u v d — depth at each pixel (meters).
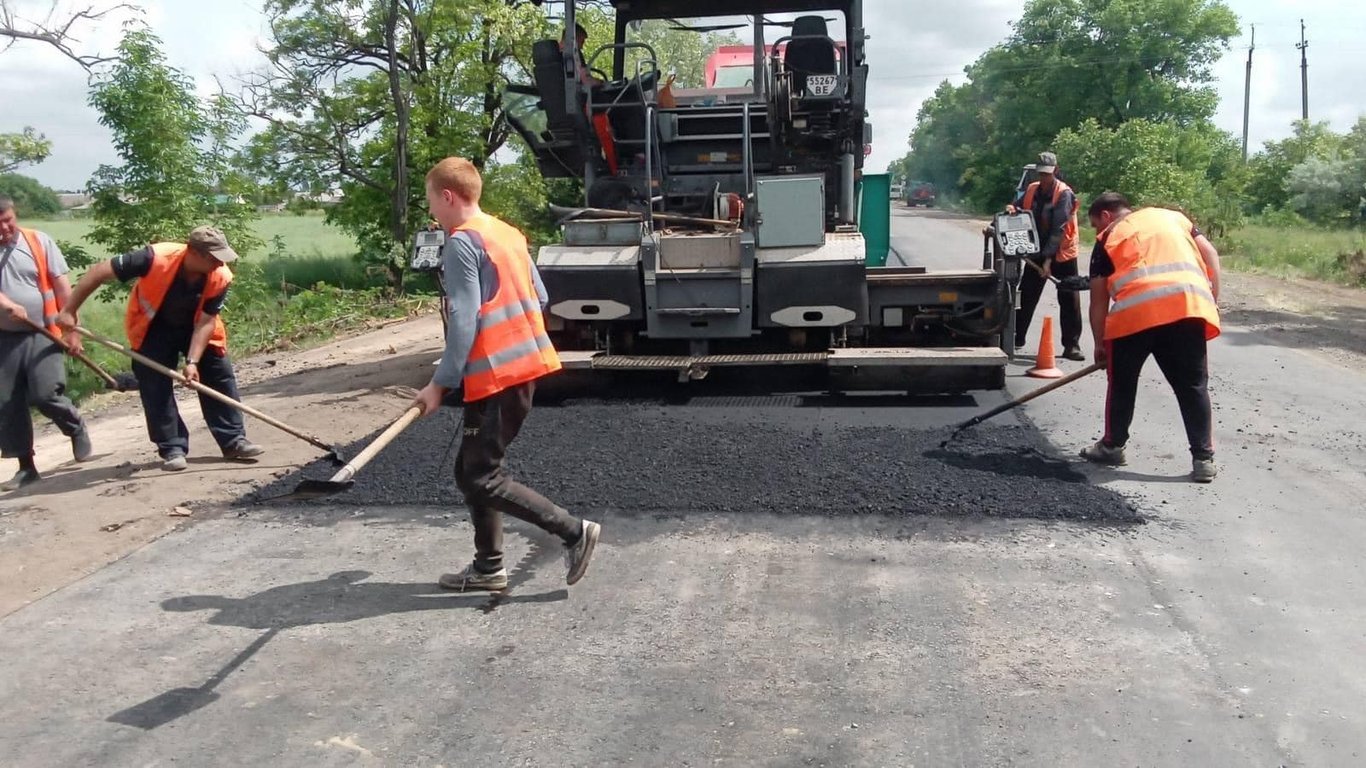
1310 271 18.64
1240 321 12.24
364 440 6.60
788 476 5.46
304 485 3.35
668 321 7.36
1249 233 25.98
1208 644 3.67
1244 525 4.85
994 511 4.96
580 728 3.17
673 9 8.71
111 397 10.60
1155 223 5.61
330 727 3.20
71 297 5.81
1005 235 7.59
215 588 4.30
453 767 2.98
